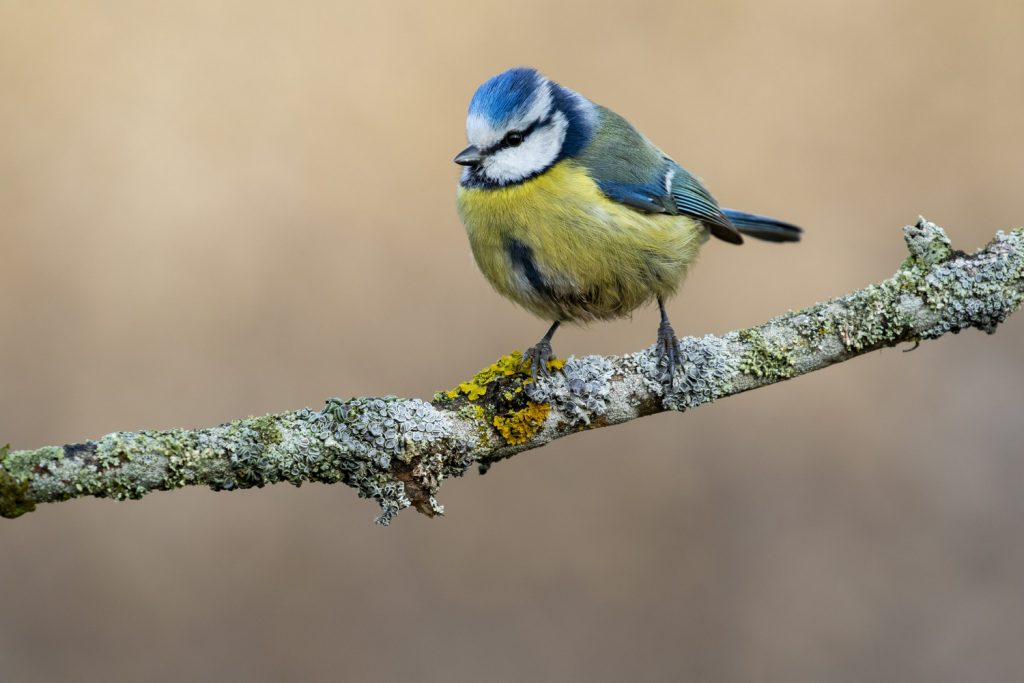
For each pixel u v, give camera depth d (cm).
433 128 1612
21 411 1312
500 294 992
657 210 948
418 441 729
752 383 779
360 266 1489
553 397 756
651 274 950
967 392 1335
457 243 1519
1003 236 793
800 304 1437
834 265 1461
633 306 977
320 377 1370
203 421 1314
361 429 720
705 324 1422
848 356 783
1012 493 1243
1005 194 1495
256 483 707
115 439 672
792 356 775
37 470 654
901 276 782
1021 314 1384
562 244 918
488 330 1417
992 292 769
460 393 756
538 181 915
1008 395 1323
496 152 917
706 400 776
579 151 933
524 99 914
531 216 916
